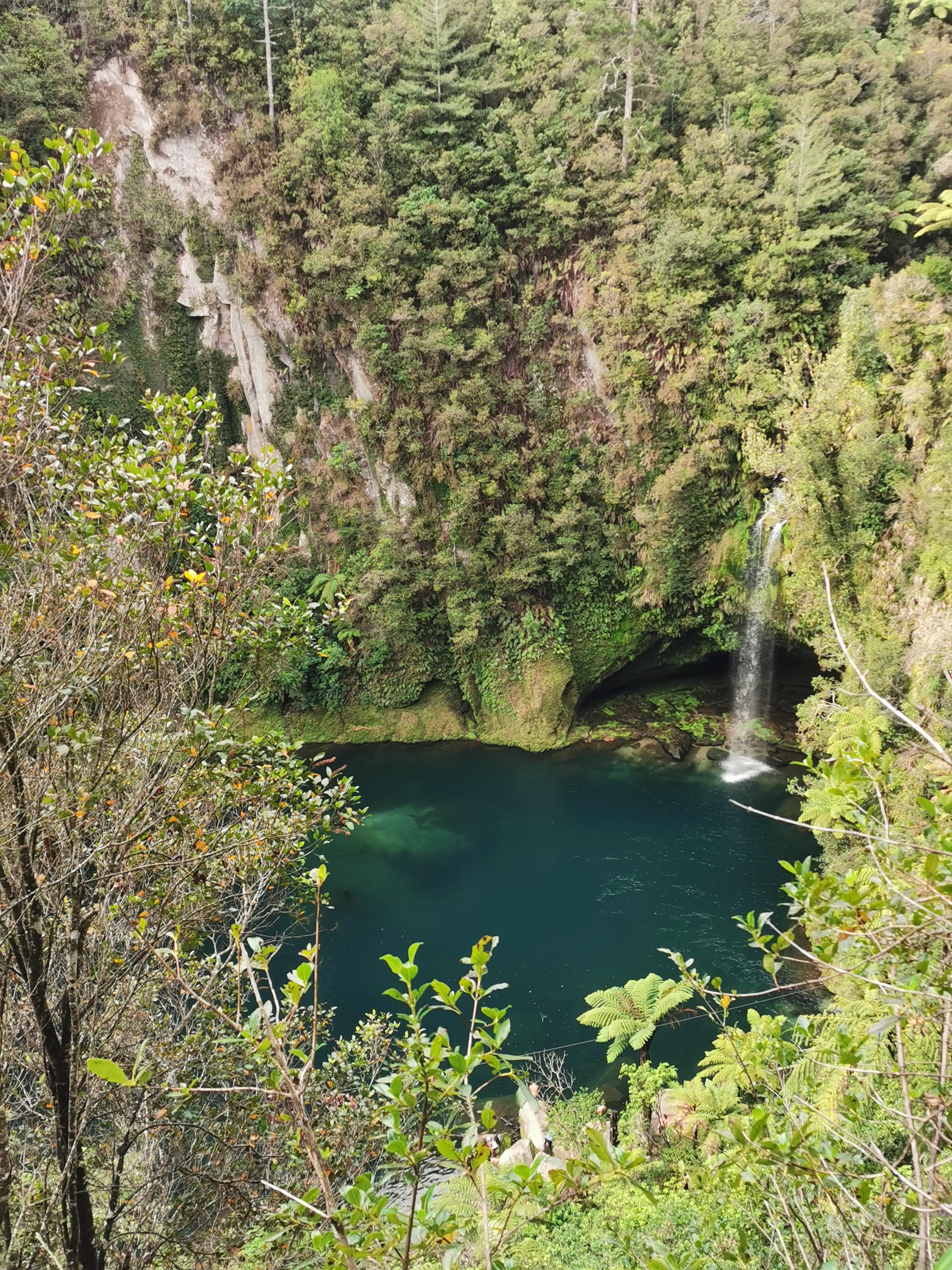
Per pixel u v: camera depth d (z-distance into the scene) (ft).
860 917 7.97
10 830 14.61
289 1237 8.75
